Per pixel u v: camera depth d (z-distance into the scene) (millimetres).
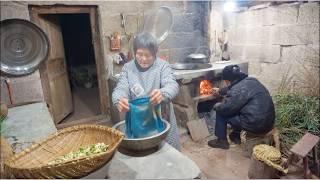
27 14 2533
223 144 2756
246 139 2584
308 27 2713
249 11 3291
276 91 3137
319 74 2719
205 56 3289
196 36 3578
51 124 1752
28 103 2443
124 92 1362
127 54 3166
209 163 2488
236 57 3607
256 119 2303
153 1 3213
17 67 2479
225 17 3664
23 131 1616
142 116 1161
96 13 3002
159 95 1166
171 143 1648
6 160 936
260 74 3311
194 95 3043
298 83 2910
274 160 1987
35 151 1021
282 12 2922
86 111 3943
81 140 1122
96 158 828
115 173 1004
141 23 3172
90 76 5805
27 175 799
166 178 966
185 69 3041
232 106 2445
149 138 1075
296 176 2125
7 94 2479
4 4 2375
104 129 1086
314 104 2596
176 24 3391
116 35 3035
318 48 2672
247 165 2430
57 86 3168
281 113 2619
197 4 3494
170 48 3402
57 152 1055
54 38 3094
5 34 2348
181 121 3121
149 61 1365
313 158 2201
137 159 1106
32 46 2510
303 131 2432
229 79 2539
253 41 3318
